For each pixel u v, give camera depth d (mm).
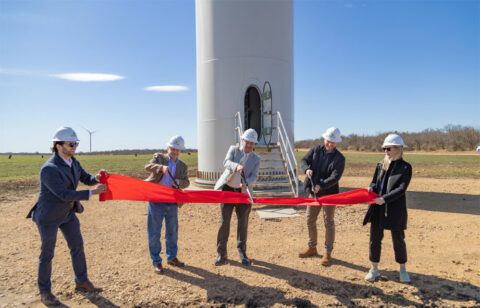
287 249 6781
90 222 9047
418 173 21141
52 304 4672
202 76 13055
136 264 6059
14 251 6816
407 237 7633
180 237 7668
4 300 4805
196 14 13391
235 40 12375
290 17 13227
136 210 10508
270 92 12375
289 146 11836
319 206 6172
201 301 4770
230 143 12523
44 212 4578
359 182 17047
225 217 5945
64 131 4609
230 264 6031
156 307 4629
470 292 5000
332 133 5910
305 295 4926
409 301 4754
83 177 5281
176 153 5871
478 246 6988
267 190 11695
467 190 13953
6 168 32312
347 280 5391
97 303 4730
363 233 7879
